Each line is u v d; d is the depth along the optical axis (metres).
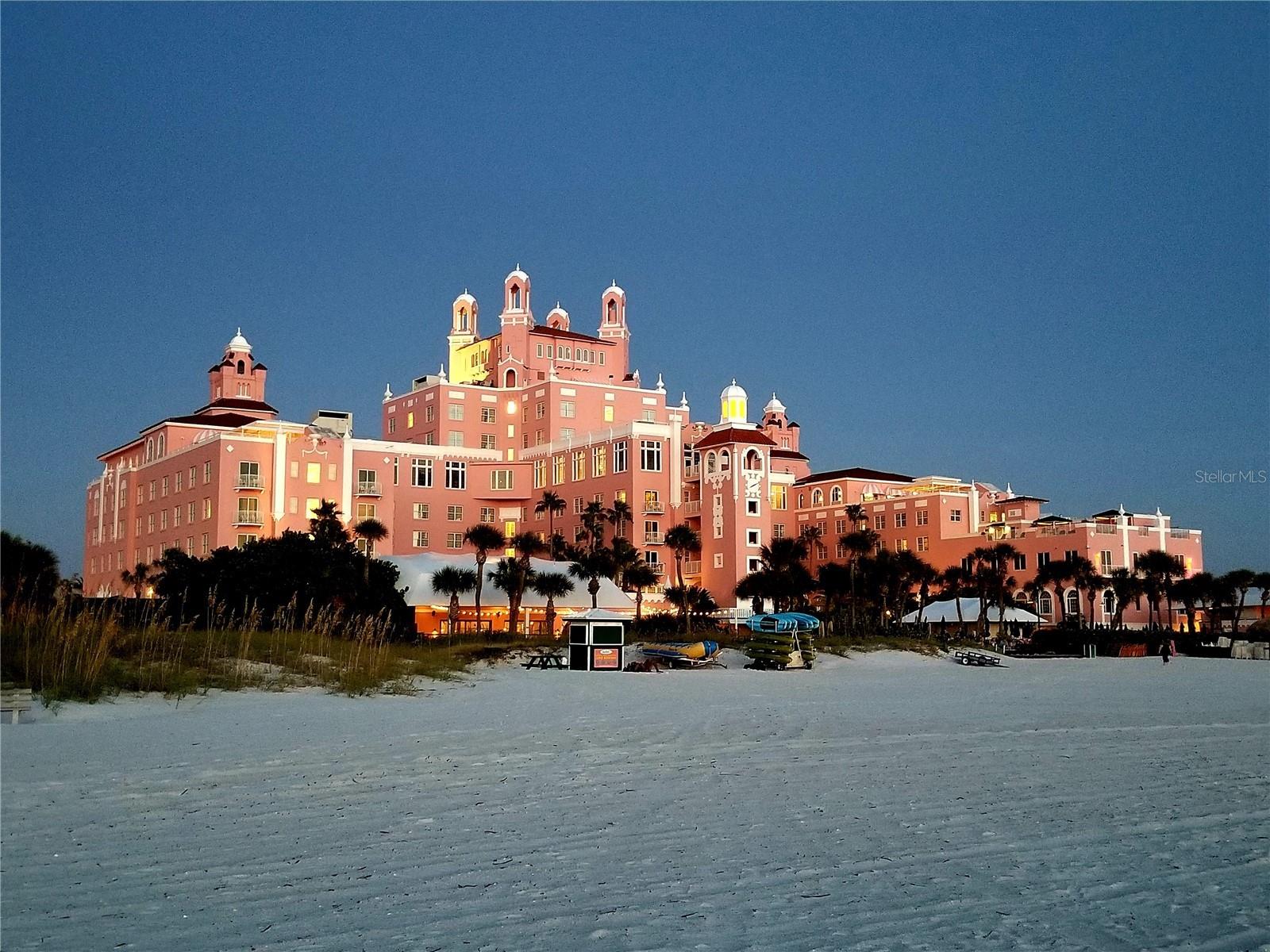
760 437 108.19
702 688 43.34
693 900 10.33
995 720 28.56
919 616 99.81
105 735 23.22
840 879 11.09
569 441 119.88
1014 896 10.41
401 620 68.94
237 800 15.73
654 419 130.88
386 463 108.88
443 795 16.16
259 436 102.19
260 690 33.78
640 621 89.31
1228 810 14.75
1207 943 8.93
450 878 11.26
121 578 113.56
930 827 13.64
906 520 125.56
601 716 28.81
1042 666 69.69
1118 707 33.72
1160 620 116.81
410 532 117.12
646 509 111.00
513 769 18.73
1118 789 16.53
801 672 60.00
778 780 17.56
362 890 10.83
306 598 62.25
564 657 58.75
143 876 11.47
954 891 10.61
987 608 103.06
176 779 17.48
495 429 129.12
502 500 122.81
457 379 143.50
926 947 8.86
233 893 10.75
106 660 30.78
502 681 45.50
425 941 9.17
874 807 15.08
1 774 17.89
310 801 15.66
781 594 90.94
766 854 12.20
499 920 9.72
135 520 118.69
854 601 99.31
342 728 24.84
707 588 108.31
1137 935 9.16
